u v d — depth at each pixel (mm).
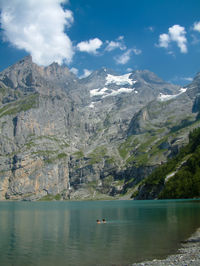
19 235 83312
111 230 89312
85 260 52688
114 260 51656
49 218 137875
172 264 45156
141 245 63125
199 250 54281
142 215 133750
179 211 138500
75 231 89750
